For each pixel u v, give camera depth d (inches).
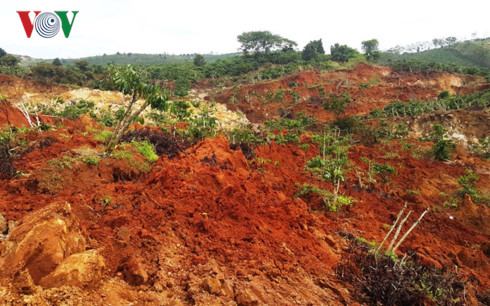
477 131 1219.9
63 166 268.7
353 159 770.2
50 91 1790.1
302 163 666.8
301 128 1246.3
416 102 1811.0
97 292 136.3
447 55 4645.7
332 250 273.1
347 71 2812.5
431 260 293.9
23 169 282.0
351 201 433.7
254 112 1975.9
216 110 1561.3
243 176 388.5
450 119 1293.1
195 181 304.8
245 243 227.8
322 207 404.8
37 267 127.3
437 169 765.3
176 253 193.3
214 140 475.8
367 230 359.3
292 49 3796.8
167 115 885.2
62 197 232.7
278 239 249.6
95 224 197.5
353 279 227.5
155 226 212.5
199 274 178.4
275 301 175.3
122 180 299.3
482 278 304.2
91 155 310.2
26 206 211.5
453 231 431.5
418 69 2837.1
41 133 410.0
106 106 1278.3
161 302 148.2
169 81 2529.5
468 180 676.7
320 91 2282.2
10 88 1649.9
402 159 834.2
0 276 118.8
